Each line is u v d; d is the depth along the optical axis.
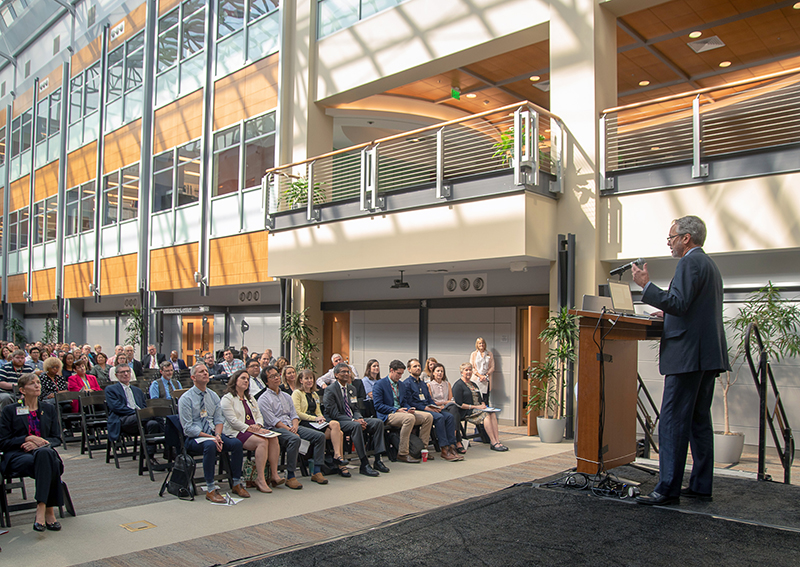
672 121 9.90
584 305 4.59
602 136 9.86
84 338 24.31
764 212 8.30
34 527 5.06
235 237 16.02
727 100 12.32
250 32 15.96
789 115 8.84
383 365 13.80
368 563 3.30
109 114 21.58
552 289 10.26
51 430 8.73
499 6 11.14
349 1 13.78
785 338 8.04
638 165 10.03
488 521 3.85
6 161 29.12
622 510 3.99
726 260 8.97
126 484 7.02
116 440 8.05
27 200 27.25
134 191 20.05
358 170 13.25
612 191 9.73
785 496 4.34
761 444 5.01
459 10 11.70
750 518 3.77
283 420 7.16
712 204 8.75
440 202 10.59
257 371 8.80
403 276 13.45
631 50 12.26
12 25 27.14
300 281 14.59
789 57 12.73
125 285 20.31
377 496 6.38
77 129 23.55
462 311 12.52
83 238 22.95
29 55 27.14
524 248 9.52
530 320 10.60
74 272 23.39
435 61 12.13
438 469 7.79
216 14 17.00
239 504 6.07
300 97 14.61
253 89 15.75
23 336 27.89
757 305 8.41
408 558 3.33
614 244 9.70
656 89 14.55
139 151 19.88
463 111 16.53
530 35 10.98
